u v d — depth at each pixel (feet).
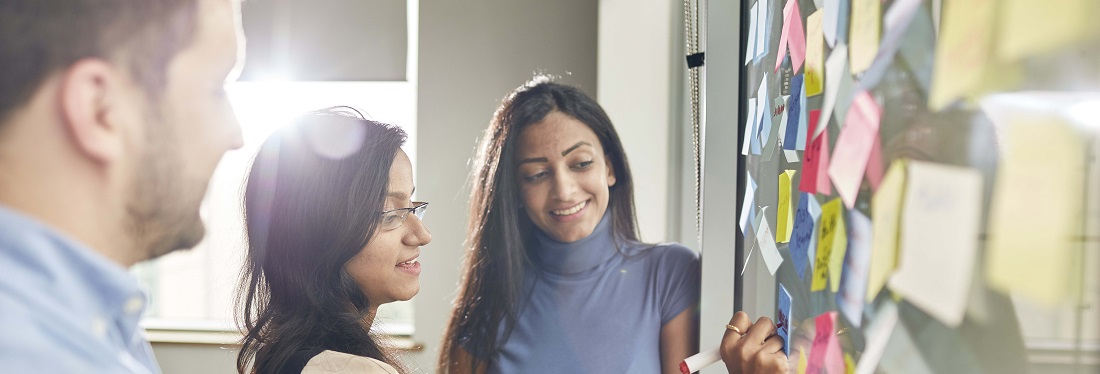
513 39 8.56
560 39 8.54
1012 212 1.07
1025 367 1.03
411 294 4.06
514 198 5.69
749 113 3.94
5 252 1.14
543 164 5.59
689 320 5.39
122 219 1.28
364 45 8.88
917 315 1.45
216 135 1.39
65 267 1.19
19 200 1.18
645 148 5.90
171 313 10.71
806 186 2.48
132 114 1.26
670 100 5.91
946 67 1.30
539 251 5.65
